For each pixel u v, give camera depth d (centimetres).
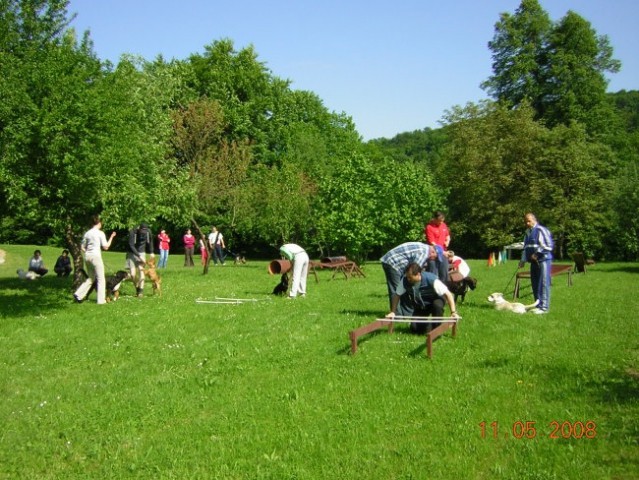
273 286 1892
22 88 1298
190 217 2577
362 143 5962
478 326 1080
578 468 503
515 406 655
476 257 4506
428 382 745
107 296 1569
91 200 1485
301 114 5256
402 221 2666
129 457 564
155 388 762
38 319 1261
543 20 4609
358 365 830
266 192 3033
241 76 4712
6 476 534
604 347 920
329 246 3209
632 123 6419
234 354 923
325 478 506
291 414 653
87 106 1330
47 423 652
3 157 1306
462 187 4147
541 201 3884
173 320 1230
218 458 550
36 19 1516
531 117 4131
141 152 1925
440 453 543
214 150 3797
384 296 1566
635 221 3075
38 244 4872
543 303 1256
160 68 3422
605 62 4588
